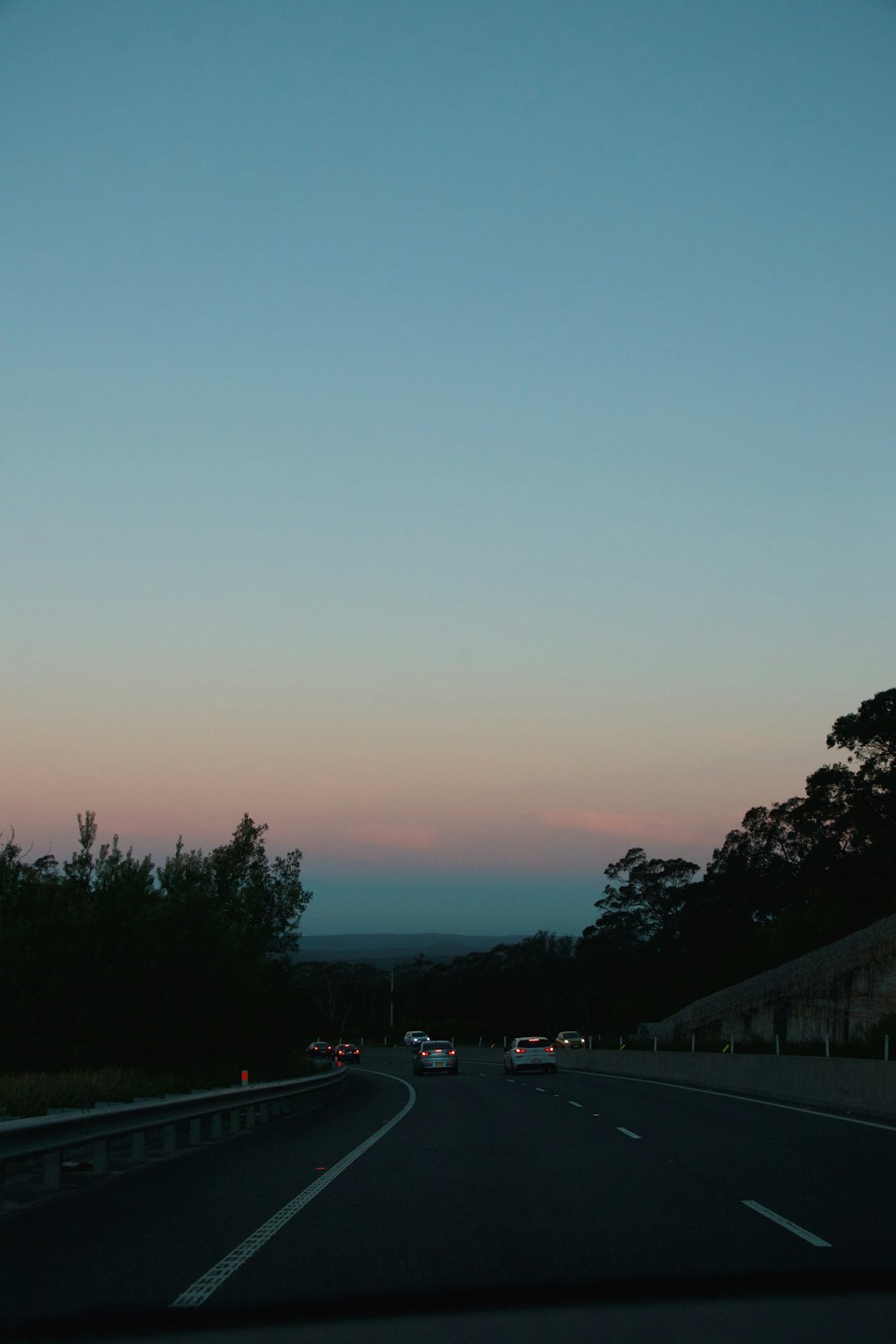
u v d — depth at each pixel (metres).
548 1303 7.84
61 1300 8.04
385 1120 24.03
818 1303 7.75
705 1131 19.70
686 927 102.12
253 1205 11.97
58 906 32.12
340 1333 7.21
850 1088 25.03
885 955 47.12
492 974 143.25
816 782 80.44
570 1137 19.09
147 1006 32.91
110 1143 18.56
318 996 172.25
